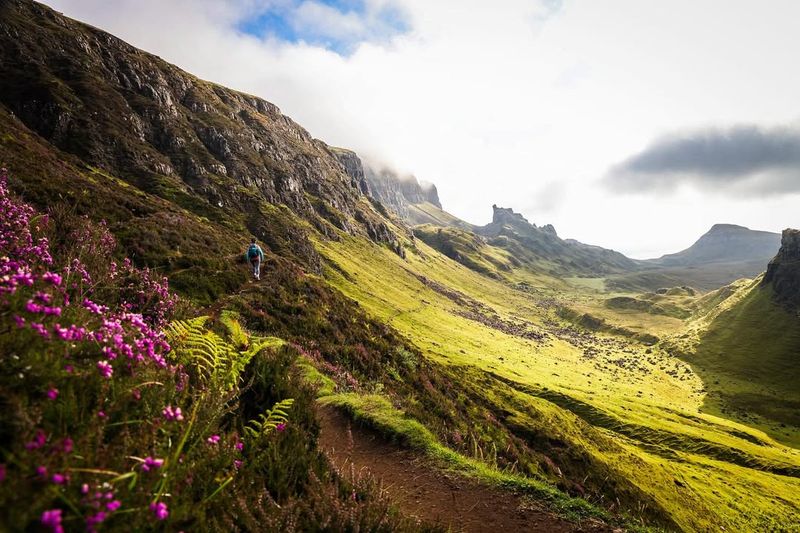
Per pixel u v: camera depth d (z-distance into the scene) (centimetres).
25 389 245
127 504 232
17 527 162
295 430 527
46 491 180
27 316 290
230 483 344
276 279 2666
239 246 3475
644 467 6975
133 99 13225
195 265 2231
